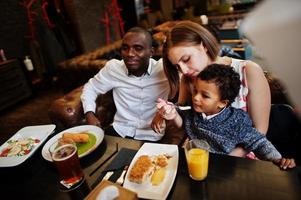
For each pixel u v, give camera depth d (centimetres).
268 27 24
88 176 90
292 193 69
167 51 110
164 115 113
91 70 262
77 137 108
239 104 109
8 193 89
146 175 83
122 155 98
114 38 536
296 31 22
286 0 23
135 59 141
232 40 245
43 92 430
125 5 553
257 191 72
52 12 429
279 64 23
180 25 107
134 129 156
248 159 85
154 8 638
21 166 103
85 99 160
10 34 395
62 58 429
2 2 377
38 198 84
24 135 124
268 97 106
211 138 104
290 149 117
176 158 90
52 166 100
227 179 78
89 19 468
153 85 150
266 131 110
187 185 78
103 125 186
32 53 418
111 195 68
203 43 104
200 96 98
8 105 368
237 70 108
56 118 166
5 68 366
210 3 477
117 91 160
